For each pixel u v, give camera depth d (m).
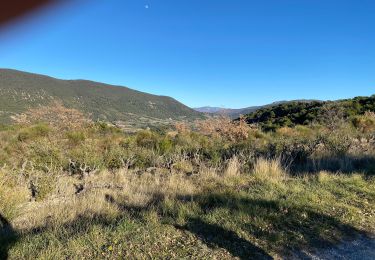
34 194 6.11
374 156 9.59
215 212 5.07
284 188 6.58
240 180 7.48
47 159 8.45
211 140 14.19
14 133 15.48
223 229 4.55
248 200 5.71
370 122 18.39
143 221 4.70
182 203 5.45
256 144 11.92
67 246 3.84
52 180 6.39
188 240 4.21
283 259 3.87
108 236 4.16
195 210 5.18
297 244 4.23
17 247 3.76
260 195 6.07
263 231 4.55
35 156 8.47
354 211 5.39
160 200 5.83
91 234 4.11
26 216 5.07
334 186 6.81
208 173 8.02
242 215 4.97
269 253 3.99
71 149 10.65
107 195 6.21
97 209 5.15
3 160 9.12
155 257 3.75
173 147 12.05
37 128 13.97
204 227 4.61
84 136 13.81
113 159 9.17
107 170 8.54
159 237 4.23
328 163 8.94
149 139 13.51
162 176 8.01
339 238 4.45
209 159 9.72
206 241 4.21
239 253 3.96
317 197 6.05
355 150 10.29
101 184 6.82
